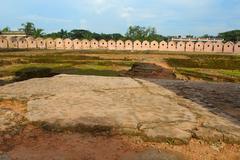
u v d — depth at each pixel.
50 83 7.96
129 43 60.81
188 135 4.11
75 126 4.36
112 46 61.19
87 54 44.84
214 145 3.95
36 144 3.84
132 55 44.94
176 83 8.72
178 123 4.55
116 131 4.23
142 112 5.09
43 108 5.24
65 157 3.48
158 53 50.34
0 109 5.22
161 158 3.52
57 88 7.16
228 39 87.31
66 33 84.38
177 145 3.91
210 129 4.34
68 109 5.18
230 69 37.16
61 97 6.15
